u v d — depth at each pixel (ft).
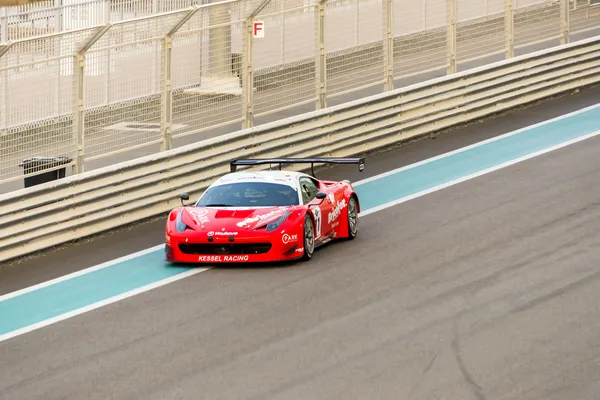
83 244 203.92
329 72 266.36
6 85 196.24
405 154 270.26
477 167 250.37
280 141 249.55
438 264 173.06
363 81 275.59
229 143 236.63
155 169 219.61
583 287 154.61
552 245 180.65
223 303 155.84
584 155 254.27
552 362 122.83
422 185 237.45
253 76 246.27
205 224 177.06
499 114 307.78
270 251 173.99
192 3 315.58
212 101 237.66
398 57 287.69
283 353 130.72
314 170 258.37
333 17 299.58
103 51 217.36
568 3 333.21
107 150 261.85
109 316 153.17
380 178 247.09
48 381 125.39
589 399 110.73
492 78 304.09
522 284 158.10
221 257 175.63
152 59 225.15
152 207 220.02
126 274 178.70
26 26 287.69
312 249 181.68
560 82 325.21
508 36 312.91
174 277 173.78
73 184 202.90
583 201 211.61
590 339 130.82
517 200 216.74
